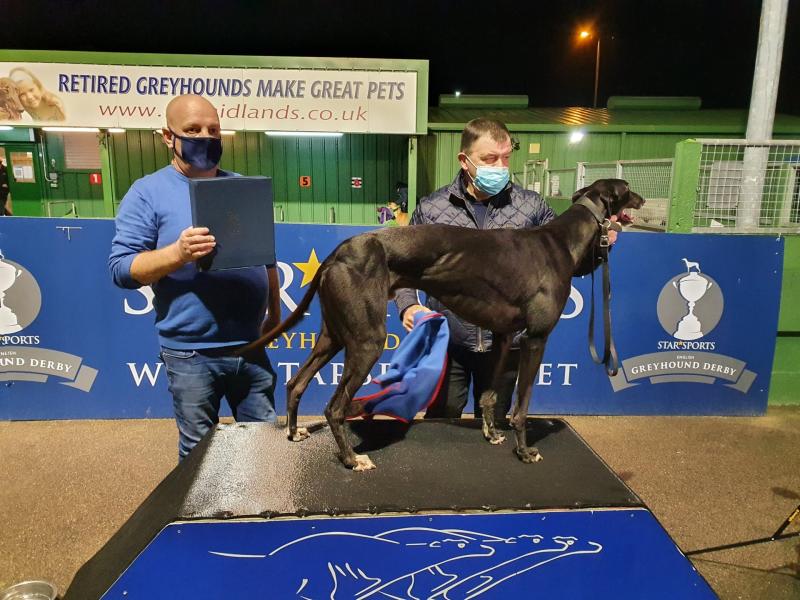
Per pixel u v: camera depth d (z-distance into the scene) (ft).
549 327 6.14
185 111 6.98
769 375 14.49
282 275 13.34
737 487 11.14
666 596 5.34
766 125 18.97
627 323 14.02
